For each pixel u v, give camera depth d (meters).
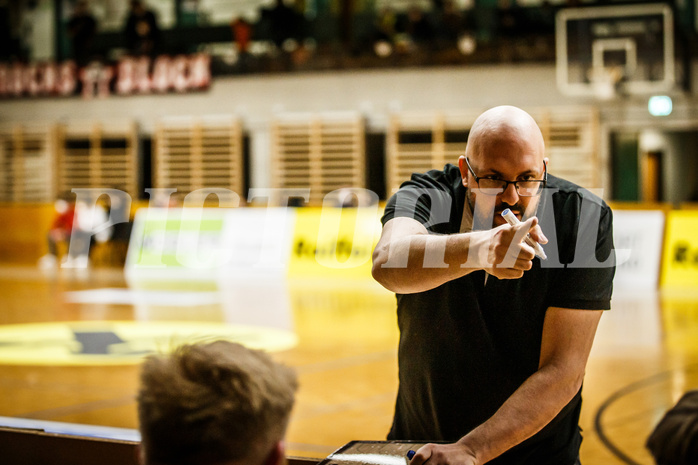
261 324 7.86
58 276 13.11
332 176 15.62
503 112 1.57
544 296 1.63
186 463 0.93
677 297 9.80
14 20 17.81
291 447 3.88
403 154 15.18
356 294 10.30
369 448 1.52
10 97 17.17
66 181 17.06
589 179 14.07
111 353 6.34
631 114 14.00
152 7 17.53
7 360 6.11
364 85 15.20
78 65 16.62
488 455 1.47
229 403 0.92
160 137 16.44
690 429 0.87
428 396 1.76
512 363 1.69
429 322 1.71
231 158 16.08
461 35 14.64
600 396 4.88
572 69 13.98
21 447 2.05
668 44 13.51
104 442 1.96
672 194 15.54
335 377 5.50
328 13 15.74
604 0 13.73
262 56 15.69
